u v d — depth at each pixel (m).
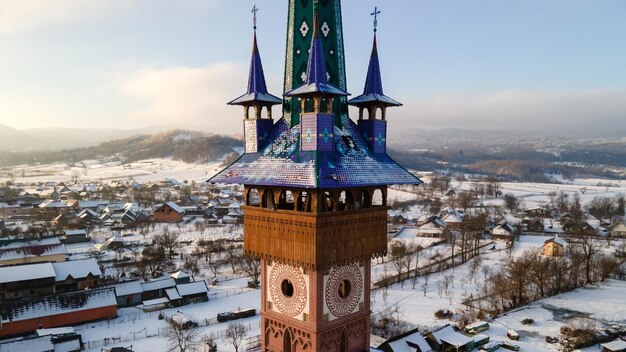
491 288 144.50
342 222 37.50
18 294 130.12
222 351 100.94
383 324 116.12
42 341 97.88
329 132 36.66
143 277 157.75
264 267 42.66
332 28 41.03
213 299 141.38
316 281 37.81
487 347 102.62
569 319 120.38
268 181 36.34
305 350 39.16
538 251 191.62
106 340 107.81
